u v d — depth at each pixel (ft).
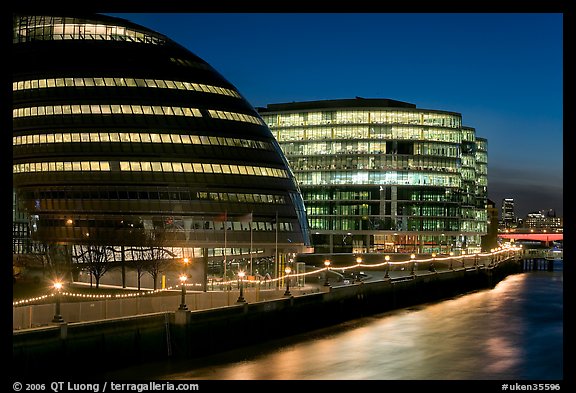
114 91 443.32
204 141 449.06
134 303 250.57
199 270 439.63
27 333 201.57
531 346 303.27
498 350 293.64
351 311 391.45
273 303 310.24
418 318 398.42
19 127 450.30
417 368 255.91
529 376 245.65
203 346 261.85
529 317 401.29
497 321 383.45
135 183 436.35
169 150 441.27
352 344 304.09
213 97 461.37
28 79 452.35
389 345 303.07
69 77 447.42
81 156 440.45
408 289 468.34
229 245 446.60
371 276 582.76
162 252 427.74
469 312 427.74
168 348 251.80
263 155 472.85
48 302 297.94
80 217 437.99
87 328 220.23
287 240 474.49
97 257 401.70
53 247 438.40
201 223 441.68
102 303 238.68
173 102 447.01
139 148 439.22
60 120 442.91
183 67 460.55
